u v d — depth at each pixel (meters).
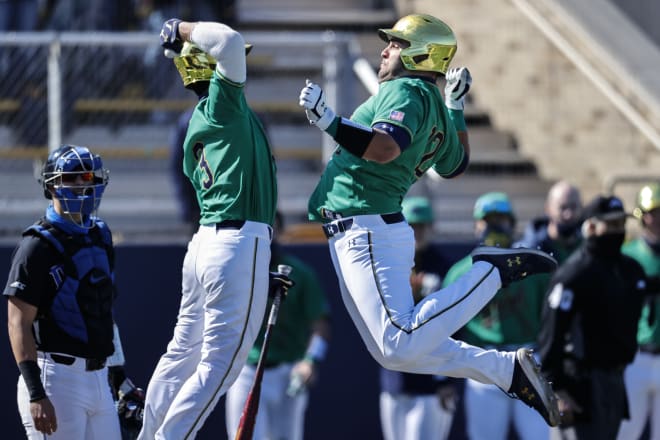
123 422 22.34
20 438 32.69
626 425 30.31
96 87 34.47
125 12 39.28
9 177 33.78
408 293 19.78
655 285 27.25
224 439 33.72
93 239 21.44
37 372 20.53
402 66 20.11
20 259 20.70
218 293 19.36
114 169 34.81
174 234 34.25
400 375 30.53
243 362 19.70
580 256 26.14
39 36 33.81
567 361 25.97
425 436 30.53
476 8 43.91
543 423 28.64
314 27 45.94
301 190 36.47
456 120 21.50
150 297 33.31
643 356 30.20
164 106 35.03
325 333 30.30
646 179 36.16
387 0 48.25
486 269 19.92
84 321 21.02
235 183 19.45
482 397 29.19
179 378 20.33
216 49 18.94
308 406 33.81
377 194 19.80
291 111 36.56
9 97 33.75
